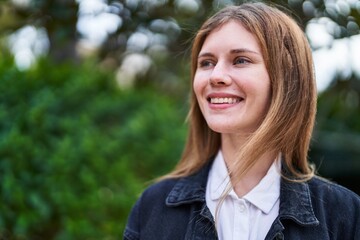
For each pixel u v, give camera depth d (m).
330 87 2.66
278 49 1.18
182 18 2.29
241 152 1.16
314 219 1.17
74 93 2.52
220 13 1.23
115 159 2.42
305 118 1.24
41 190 2.03
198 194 1.26
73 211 2.06
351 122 3.66
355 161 3.54
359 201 1.23
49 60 2.74
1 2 2.26
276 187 1.22
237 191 1.23
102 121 2.68
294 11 1.99
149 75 3.44
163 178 1.40
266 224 1.17
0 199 1.96
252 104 1.16
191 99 1.37
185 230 1.24
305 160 1.26
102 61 2.95
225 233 1.19
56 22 2.23
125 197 2.23
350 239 1.20
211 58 1.20
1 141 2.04
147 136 2.76
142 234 1.30
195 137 1.38
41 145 2.16
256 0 1.88
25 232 1.94
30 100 2.30
